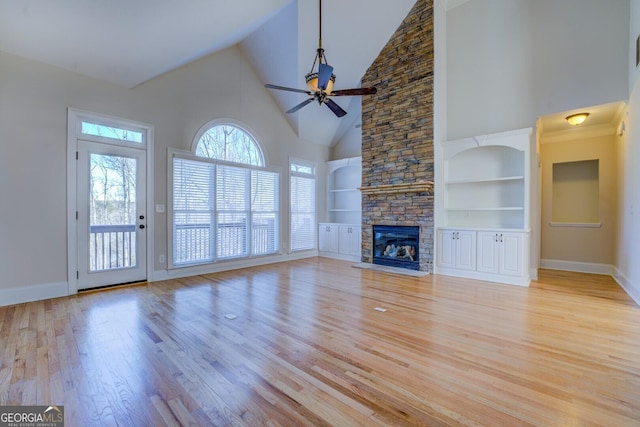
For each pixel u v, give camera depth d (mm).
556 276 4812
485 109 4906
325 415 1554
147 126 4363
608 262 4953
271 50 5340
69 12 2914
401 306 3330
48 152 3557
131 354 2203
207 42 4246
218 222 5281
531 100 4520
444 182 5215
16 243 3361
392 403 1650
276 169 6277
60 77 3631
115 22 3193
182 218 4805
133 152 4270
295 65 5305
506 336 2521
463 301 3510
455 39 5203
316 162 7227
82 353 2213
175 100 4680
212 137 5207
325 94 3963
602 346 2328
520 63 4605
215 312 3129
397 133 5406
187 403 1648
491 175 4957
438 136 5039
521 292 3887
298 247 6809
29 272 3447
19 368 1998
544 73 4426
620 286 4180
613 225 4887
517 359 2133
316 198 7227
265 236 6102
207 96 5078
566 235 5328
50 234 3578
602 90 4020
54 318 2922
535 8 4484
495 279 4457
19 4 2717
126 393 1734
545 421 1501
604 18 4004
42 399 1671
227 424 1487
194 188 4949
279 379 1887
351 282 4465
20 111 3369
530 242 4500
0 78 3260
